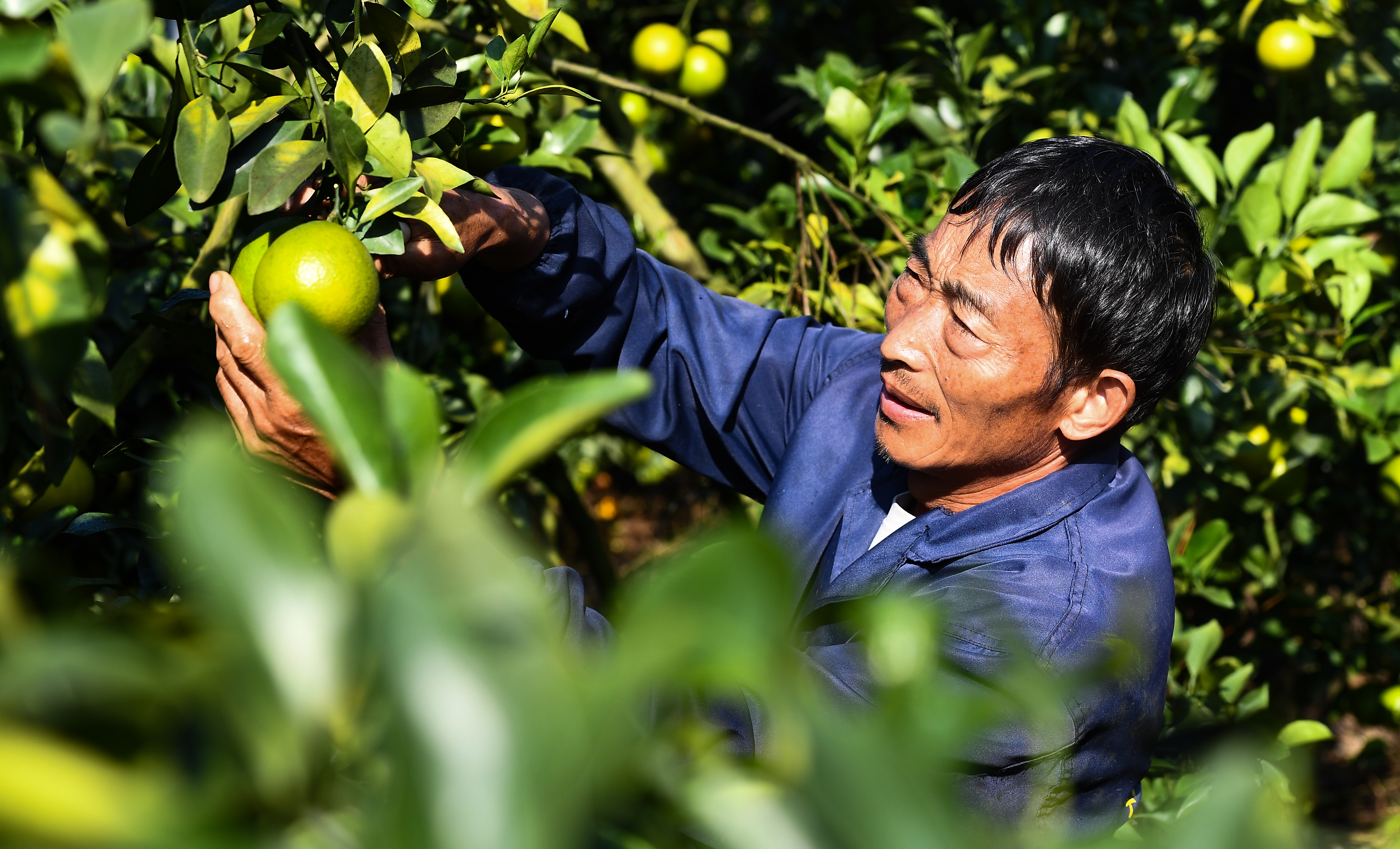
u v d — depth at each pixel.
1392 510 2.80
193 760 0.30
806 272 1.99
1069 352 1.16
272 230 0.94
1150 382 1.22
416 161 1.00
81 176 1.22
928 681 0.34
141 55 1.32
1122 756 1.21
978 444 1.21
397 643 0.26
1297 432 2.30
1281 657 3.00
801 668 0.30
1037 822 1.12
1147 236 1.16
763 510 1.47
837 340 1.57
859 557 1.37
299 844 0.29
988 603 1.10
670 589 0.29
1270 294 2.14
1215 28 2.67
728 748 0.83
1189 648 2.15
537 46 1.17
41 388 0.48
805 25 3.34
